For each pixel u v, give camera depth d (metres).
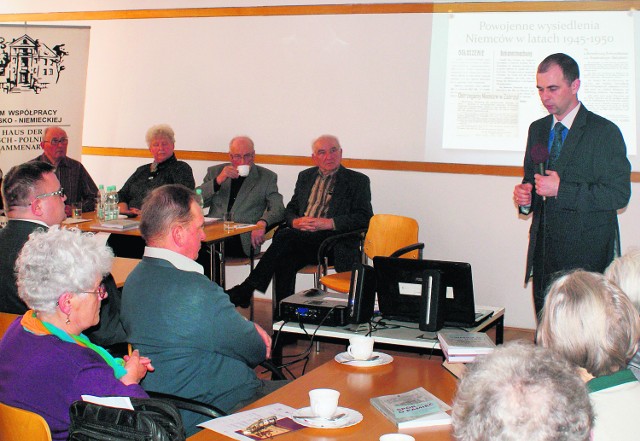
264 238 5.55
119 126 6.68
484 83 5.49
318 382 2.29
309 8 5.94
